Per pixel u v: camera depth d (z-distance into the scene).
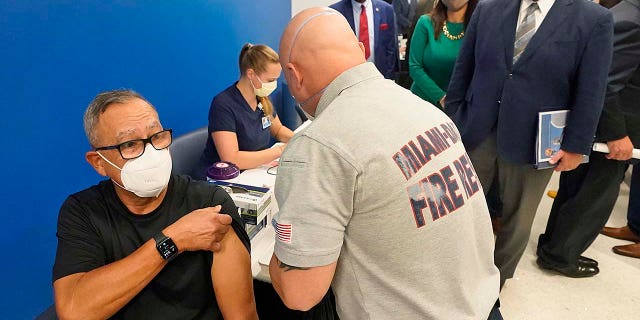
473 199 0.89
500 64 1.64
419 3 3.20
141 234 1.04
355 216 0.79
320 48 0.84
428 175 0.80
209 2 2.65
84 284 0.93
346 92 0.84
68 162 1.75
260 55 1.87
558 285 2.18
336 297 0.91
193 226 0.99
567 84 1.57
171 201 1.08
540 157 1.62
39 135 1.60
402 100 0.85
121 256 1.03
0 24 1.40
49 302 1.75
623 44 1.71
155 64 2.20
